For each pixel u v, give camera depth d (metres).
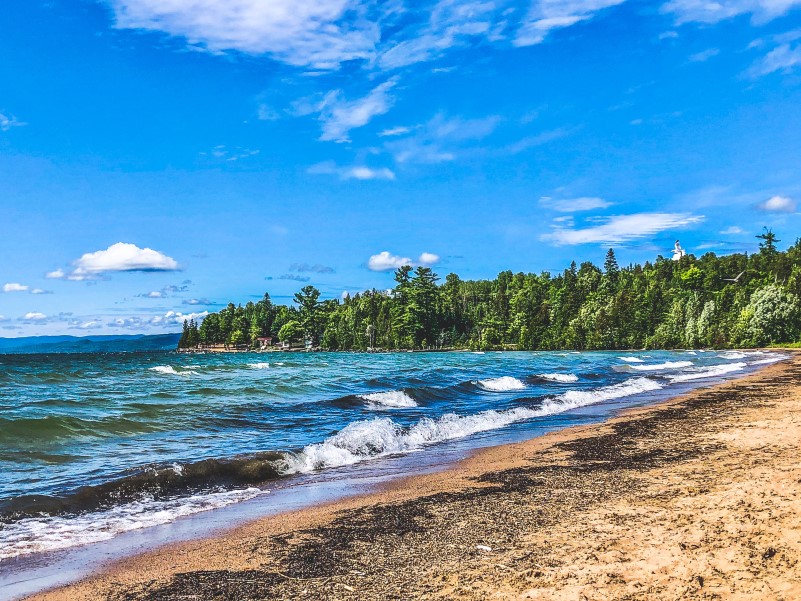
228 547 6.95
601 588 5.18
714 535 6.34
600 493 8.77
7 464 10.94
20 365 58.06
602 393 24.22
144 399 21.38
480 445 14.01
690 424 15.52
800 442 11.76
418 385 28.91
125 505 8.94
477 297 169.12
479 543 6.70
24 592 5.71
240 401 21.47
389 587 5.53
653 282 139.50
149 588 5.74
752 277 137.75
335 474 11.29
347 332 155.50
